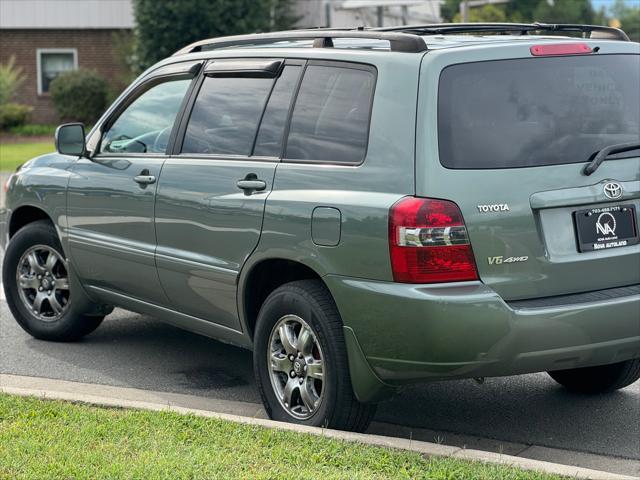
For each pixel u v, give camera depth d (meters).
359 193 6.48
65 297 9.72
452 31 7.74
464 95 6.43
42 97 47.41
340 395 6.67
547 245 6.48
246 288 7.35
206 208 7.60
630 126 6.91
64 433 6.64
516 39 6.95
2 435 6.58
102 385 8.54
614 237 6.71
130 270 8.52
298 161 7.02
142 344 9.84
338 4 40.25
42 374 8.83
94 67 47.19
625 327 6.55
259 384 7.27
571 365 6.52
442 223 6.19
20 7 46.59
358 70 6.82
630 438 7.25
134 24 43.72
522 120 6.55
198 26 40.53
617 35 7.59
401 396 8.20
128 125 8.74
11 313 10.70
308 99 7.12
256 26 40.31
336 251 6.54
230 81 7.85
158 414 6.96
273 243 7.00
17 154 34.06
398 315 6.23
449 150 6.31
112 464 6.03
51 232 9.55
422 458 6.14
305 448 6.29
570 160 6.60
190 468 5.97
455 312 6.12
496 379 8.67
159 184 8.11
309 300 6.77
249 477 5.84
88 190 8.92
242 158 7.45
